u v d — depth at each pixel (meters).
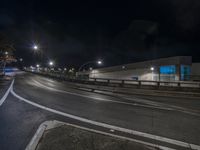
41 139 4.07
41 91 13.79
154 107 8.78
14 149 3.73
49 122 5.47
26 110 7.15
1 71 32.84
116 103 9.54
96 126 5.43
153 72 28.67
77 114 6.81
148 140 4.46
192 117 6.93
